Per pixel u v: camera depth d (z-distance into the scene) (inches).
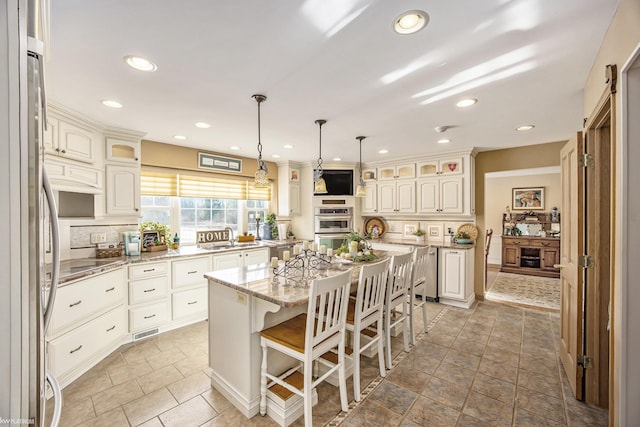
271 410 73.0
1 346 26.4
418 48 61.9
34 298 28.9
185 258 132.7
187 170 160.4
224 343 82.0
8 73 26.0
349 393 82.9
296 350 66.4
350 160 200.2
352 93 85.6
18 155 26.7
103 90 82.7
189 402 79.0
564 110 100.0
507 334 123.6
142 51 62.6
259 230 200.8
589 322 77.9
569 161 88.5
